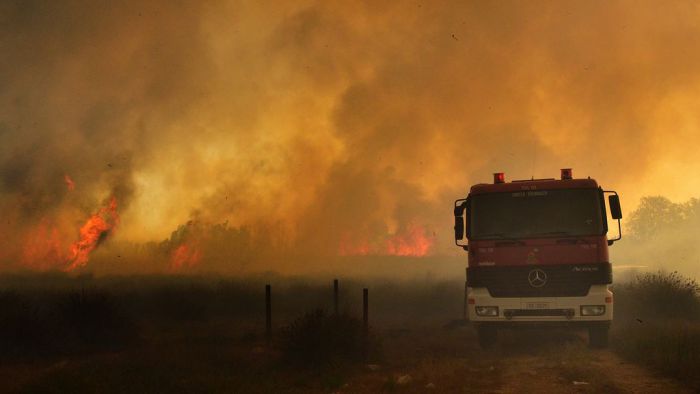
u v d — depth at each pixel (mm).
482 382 8953
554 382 8844
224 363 10531
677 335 11430
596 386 8391
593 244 11812
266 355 11406
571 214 12047
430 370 9852
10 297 14172
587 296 11656
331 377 9164
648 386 8359
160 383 8758
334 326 10734
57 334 12930
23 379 9562
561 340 13188
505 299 11945
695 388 8031
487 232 12266
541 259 11891
